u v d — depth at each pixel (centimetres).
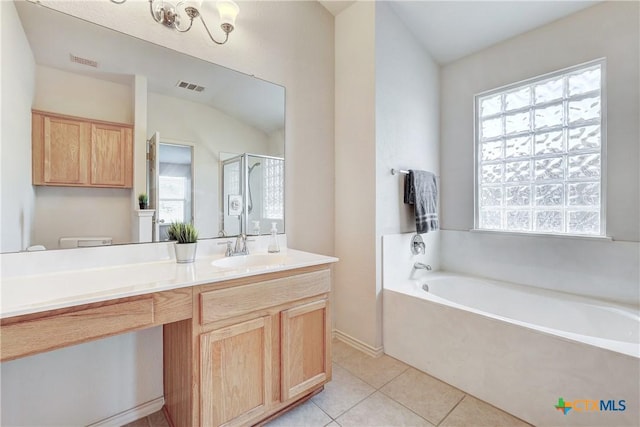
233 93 184
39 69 123
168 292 109
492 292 230
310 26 226
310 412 152
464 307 175
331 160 240
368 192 216
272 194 204
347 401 161
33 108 121
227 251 171
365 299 219
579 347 131
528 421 145
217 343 121
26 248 119
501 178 246
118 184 143
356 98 224
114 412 141
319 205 231
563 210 213
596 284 195
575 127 207
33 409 122
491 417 150
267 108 200
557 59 212
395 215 229
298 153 218
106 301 96
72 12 131
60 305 88
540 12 208
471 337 167
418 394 168
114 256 140
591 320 182
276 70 205
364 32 217
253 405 132
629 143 183
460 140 268
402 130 236
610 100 189
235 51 184
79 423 132
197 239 157
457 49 257
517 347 149
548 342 139
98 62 138
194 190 168
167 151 158
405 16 233
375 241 213
